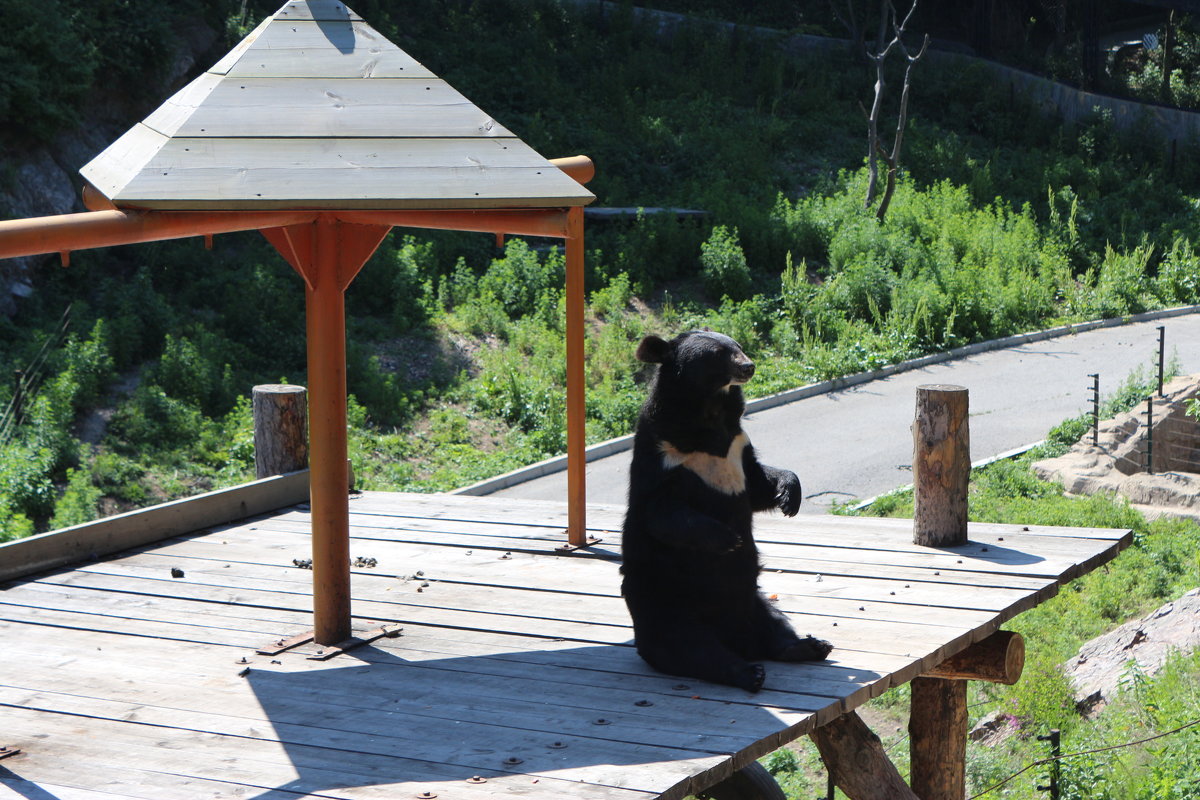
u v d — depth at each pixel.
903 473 15.87
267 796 3.46
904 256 23.19
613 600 5.46
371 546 6.55
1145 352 21.23
